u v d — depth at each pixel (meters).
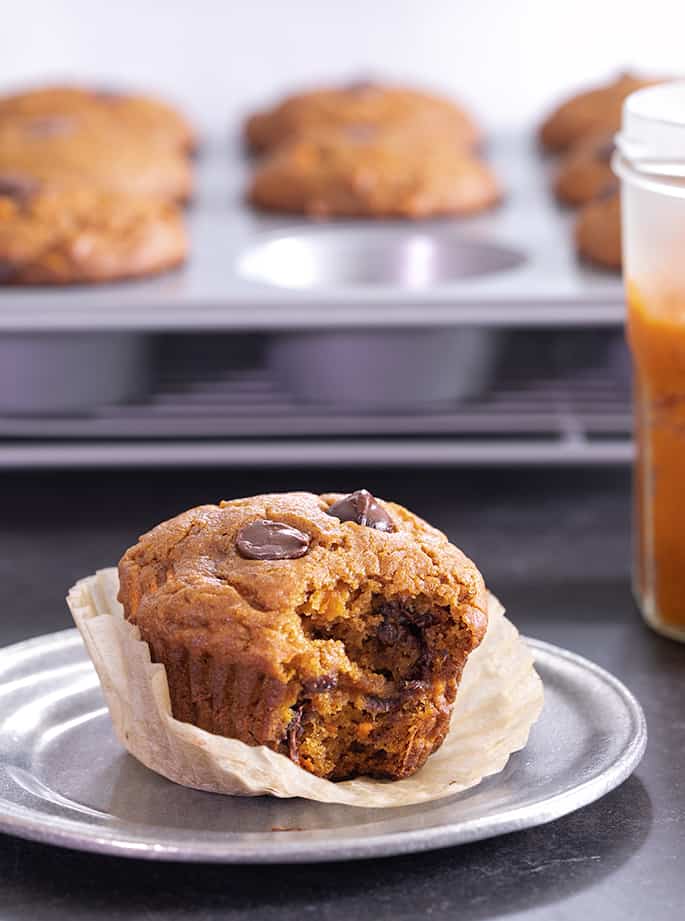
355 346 0.61
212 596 0.41
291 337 0.62
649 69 0.97
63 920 0.38
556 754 0.42
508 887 0.39
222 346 0.71
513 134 0.99
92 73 0.98
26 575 0.56
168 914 0.39
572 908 0.39
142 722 0.42
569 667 0.46
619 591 0.54
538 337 0.68
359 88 0.94
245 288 0.63
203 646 0.41
